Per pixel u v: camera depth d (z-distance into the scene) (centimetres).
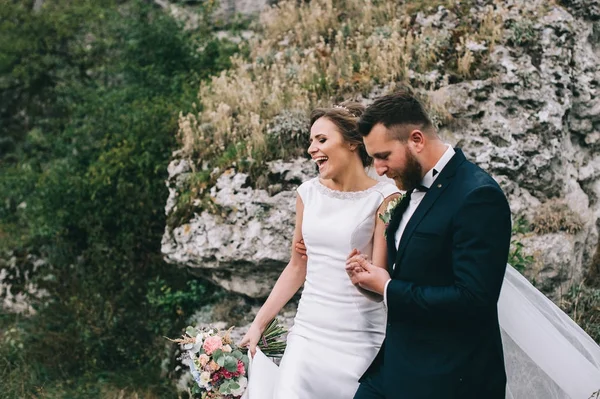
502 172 512
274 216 518
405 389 256
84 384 543
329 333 322
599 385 286
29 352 580
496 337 256
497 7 588
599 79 569
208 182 553
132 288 606
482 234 238
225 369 330
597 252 531
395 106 254
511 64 541
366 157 330
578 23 579
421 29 605
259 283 534
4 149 944
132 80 827
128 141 668
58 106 928
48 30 977
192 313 577
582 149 570
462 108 532
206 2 946
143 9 948
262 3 928
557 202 522
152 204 625
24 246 691
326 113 328
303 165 531
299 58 671
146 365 563
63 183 672
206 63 839
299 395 310
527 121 525
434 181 257
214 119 608
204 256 528
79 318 602
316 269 329
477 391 250
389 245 278
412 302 249
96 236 639
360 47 620
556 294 501
